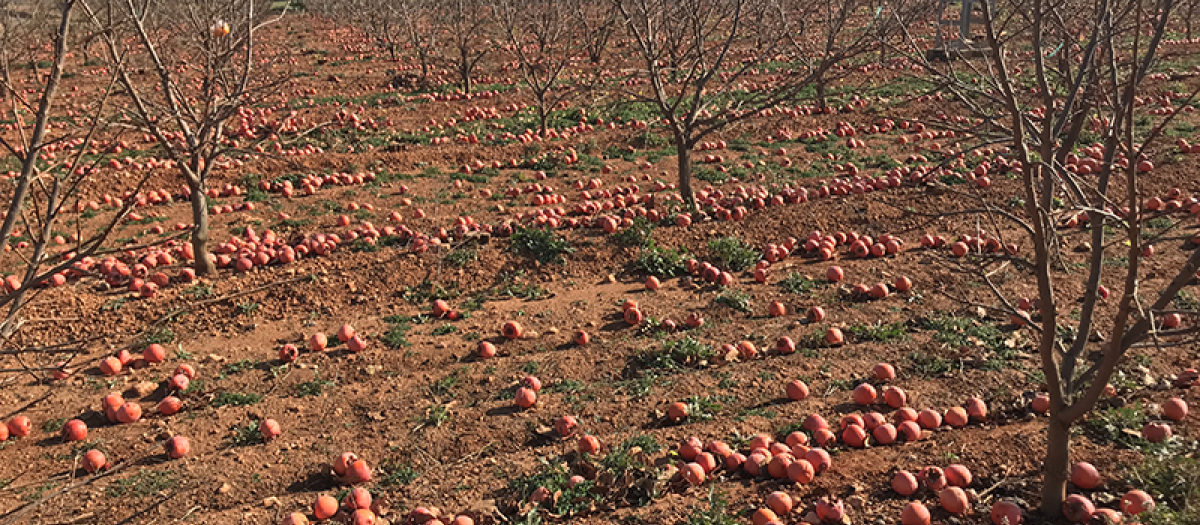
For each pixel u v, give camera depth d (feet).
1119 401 23.40
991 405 24.25
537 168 58.23
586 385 27.09
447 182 55.16
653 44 43.11
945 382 26.00
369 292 35.76
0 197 48.62
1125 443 21.52
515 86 89.71
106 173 53.01
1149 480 19.54
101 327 32.73
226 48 36.63
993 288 17.76
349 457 22.36
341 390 27.55
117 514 20.79
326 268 38.04
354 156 59.47
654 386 26.61
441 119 76.43
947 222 41.34
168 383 27.68
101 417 26.02
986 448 21.70
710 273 35.99
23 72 94.63
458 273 37.09
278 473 22.66
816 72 36.58
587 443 22.76
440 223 45.52
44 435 25.00
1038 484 19.94
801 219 41.75
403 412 25.80
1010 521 18.16
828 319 31.55
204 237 37.04
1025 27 18.75
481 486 21.57
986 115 20.02
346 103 83.25
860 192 46.34
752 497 20.39
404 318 33.22
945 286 33.88
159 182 53.21
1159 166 47.65
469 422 24.95
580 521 19.74
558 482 20.92
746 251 37.91
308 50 117.60
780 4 55.42
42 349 11.37
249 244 40.68
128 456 23.85
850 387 26.08
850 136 64.95
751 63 42.24
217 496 21.59
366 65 107.34
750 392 26.03
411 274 36.88
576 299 34.78
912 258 37.37
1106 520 17.74
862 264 37.04
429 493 21.38
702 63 43.01
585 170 57.26
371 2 114.52
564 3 86.63
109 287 36.29
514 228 41.39
